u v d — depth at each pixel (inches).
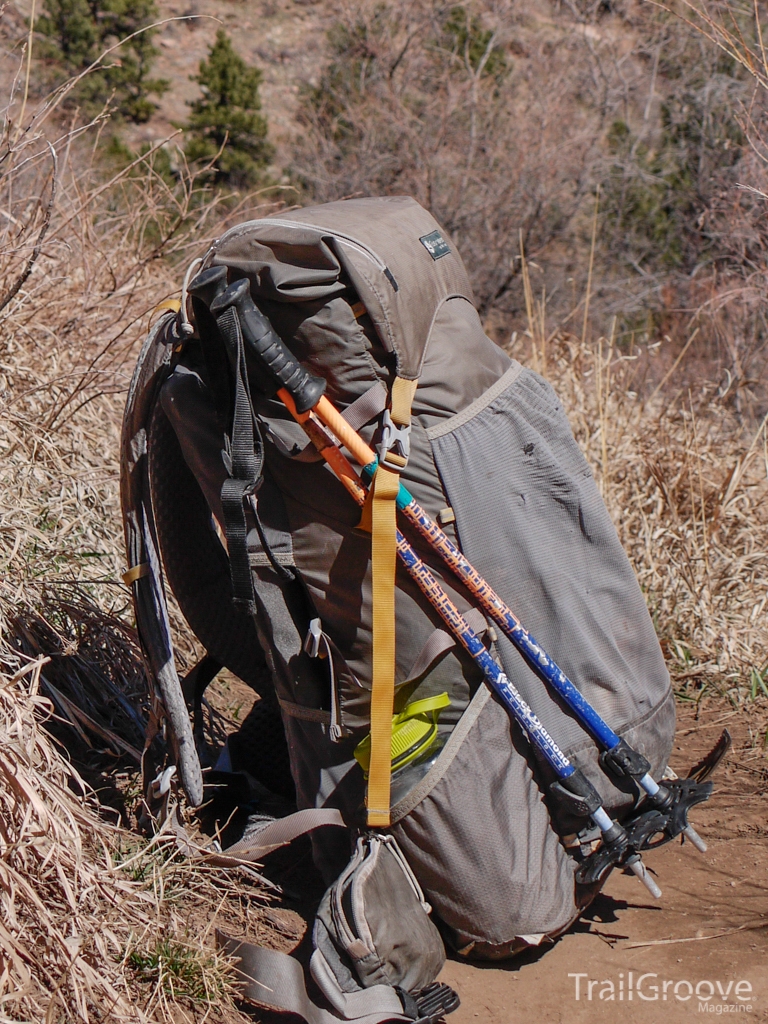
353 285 86.0
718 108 386.0
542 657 91.0
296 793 104.7
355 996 82.8
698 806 122.0
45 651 121.5
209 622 111.6
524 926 88.3
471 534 91.0
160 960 85.5
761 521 177.0
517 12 505.4
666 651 155.2
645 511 174.6
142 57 720.3
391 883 88.4
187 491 106.4
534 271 416.5
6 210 154.0
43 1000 78.6
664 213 423.5
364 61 460.4
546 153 416.2
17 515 131.8
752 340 233.8
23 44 141.0
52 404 150.9
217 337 91.1
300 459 89.4
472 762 89.9
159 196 190.1
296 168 457.4
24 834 82.3
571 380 199.9
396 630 91.8
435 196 416.2
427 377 89.8
